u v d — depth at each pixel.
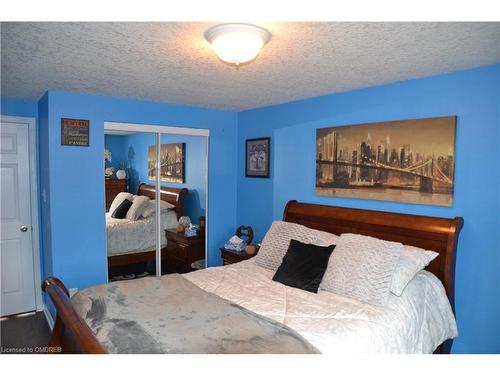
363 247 2.31
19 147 3.51
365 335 1.75
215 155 4.07
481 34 1.68
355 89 2.89
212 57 2.07
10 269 3.52
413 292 2.15
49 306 3.42
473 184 2.26
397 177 2.62
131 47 1.90
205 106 3.80
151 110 3.55
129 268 3.54
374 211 2.74
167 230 3.79
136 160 3.52
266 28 1.63
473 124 2.25
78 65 2.24
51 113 3.00
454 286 2.35
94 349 1.23
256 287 2.38
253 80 2.62
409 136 2.54
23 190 3.55
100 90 2.99
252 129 3.99
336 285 2.26
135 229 3.57
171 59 2.12
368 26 1.60
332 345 1.63
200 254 4.05
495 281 2.18
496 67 2.15
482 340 2.25
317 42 1.81
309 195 3.32
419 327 2.06
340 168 3.01
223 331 1.67
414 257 2.24
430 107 2.45
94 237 3.25
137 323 1.75
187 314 1.87
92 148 3.21
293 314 1.94
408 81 2.56
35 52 1.98
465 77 2.28
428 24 1.57
